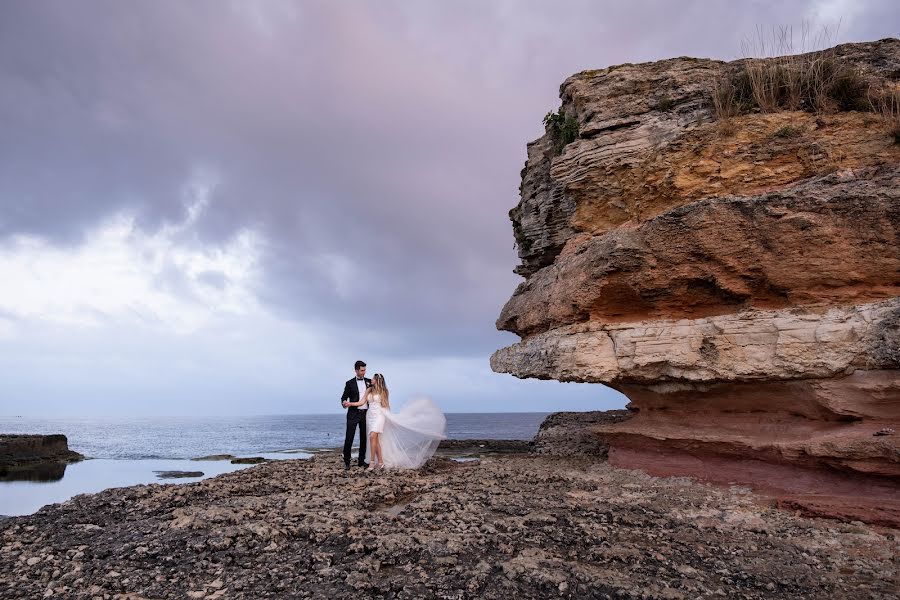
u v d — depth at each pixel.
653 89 15.59
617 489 11.84
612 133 15.66
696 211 12.30
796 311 11.02
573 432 22.66
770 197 11.61
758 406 11.98
